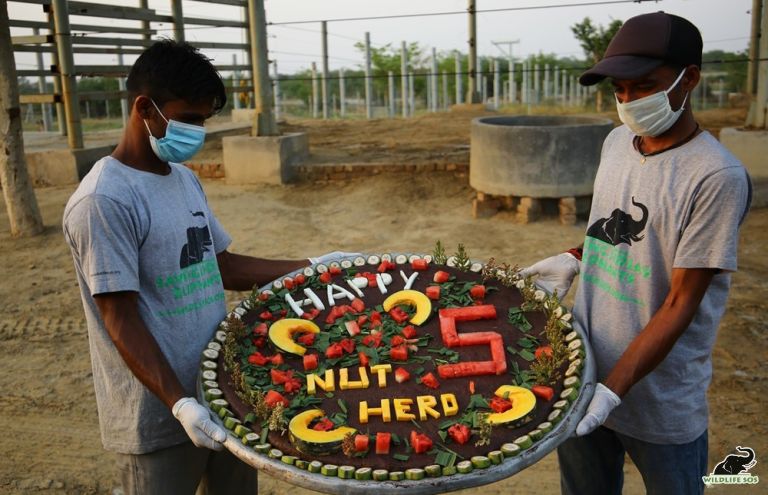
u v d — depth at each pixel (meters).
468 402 2.18
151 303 2.37
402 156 10.99
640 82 2.20
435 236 7.88
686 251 2.19
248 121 16.95
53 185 11.28
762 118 9.40
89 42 11.91
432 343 2.50
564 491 2.80
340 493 1.84
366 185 9.89
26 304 6.34
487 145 8.27
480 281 2.90
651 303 2.35
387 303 2.75
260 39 10.46
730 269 2.14
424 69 40.50
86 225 2.19
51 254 7.78
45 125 21.28
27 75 11.19
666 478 2.43
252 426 2.10
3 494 3.73
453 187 9.50
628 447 2.53
